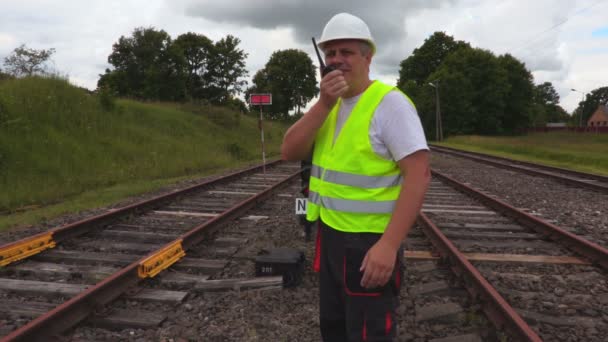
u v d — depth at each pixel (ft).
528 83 228.84
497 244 18.72
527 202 30.22
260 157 69.92
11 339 9.12
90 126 46.68
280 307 12.21
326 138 6.27
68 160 37.88
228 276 14.71
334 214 5.98
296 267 13.69
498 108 216.74
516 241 19.42
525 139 134.21
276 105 257.14
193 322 11.25
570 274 15.33
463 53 220.84
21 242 15.65
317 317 11.62
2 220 22.75
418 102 223.92
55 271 14.52
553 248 18.42
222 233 20.01
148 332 10.75
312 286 13.78
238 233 20.07
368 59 5.96
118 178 38.83
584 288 13.96
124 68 207.62
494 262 16.51
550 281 14.52
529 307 12.40
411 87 237.04
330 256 6.16
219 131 81.46
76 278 14.25
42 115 42.27
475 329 10.94
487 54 218.79
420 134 5.41
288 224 21.59
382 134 5.53
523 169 49.01
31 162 34.53
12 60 52.13
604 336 10.80
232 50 236.84
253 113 190.70
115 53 208.03
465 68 215.51
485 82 216.54
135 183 37.47
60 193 31.40
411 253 16.98
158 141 54.29
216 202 27.68
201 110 90.53
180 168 46.85
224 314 11.74
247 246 18.02
